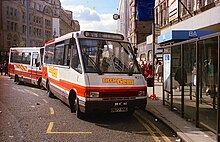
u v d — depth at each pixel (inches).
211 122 256.1
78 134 251.4
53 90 459.2
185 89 314.2
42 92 587.2
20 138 233.8
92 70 314.0
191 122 294.8
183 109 319.0
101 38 343.6
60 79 407.2
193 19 629.3
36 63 666.2
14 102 438.9
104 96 298.5
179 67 341.1
